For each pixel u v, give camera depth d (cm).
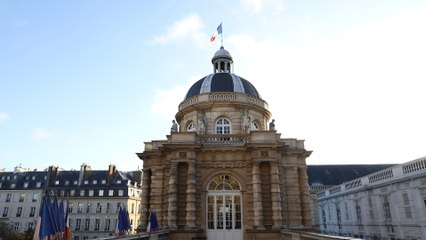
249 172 2333
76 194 6322
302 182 2555
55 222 1026
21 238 5231
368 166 5516
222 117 2761
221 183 2339
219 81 2964
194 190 2225
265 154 2305
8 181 6625
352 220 3412
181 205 2236
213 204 2291
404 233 2397
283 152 2547
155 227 2075
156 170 2522
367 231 3028
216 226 2242
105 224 6091
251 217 2230
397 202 2505
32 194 6378
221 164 2347
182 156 2291
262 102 2947
